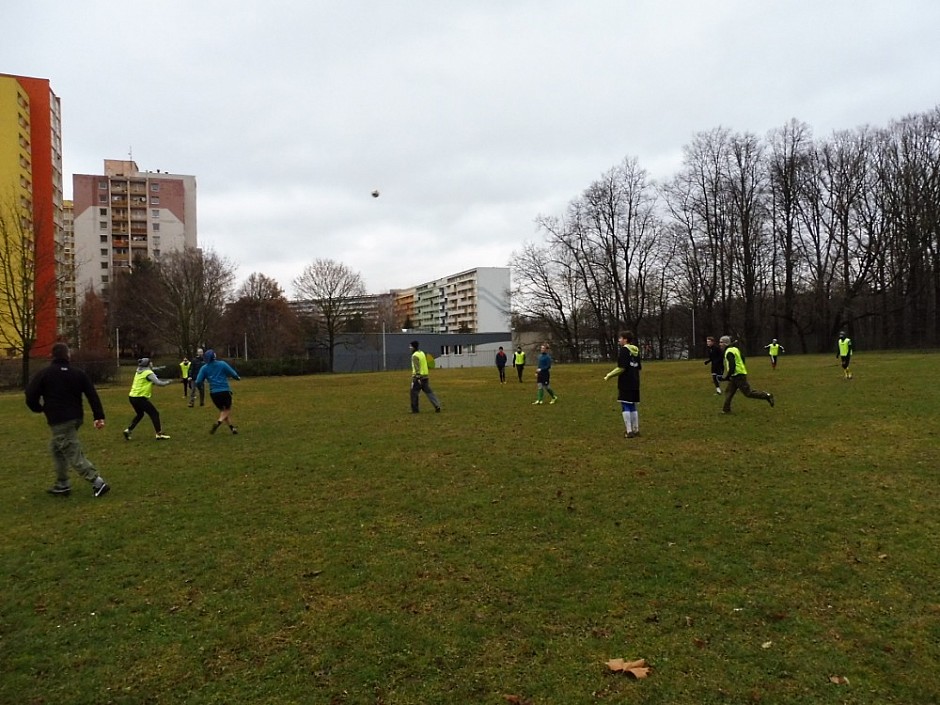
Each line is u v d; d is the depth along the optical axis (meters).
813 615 3.98
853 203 53.41
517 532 5.76
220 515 6.62
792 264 55.28
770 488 7.01
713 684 3.26
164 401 22.45
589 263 63.62
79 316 57.09
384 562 5.09
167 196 113.75
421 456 9.62
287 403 20.39
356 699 3.20
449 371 46.44
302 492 7.53
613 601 4.25
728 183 56.59
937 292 52.25
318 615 4.15
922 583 4.39
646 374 29.84
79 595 4.58
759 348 59.50
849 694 3.14
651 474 7.89
